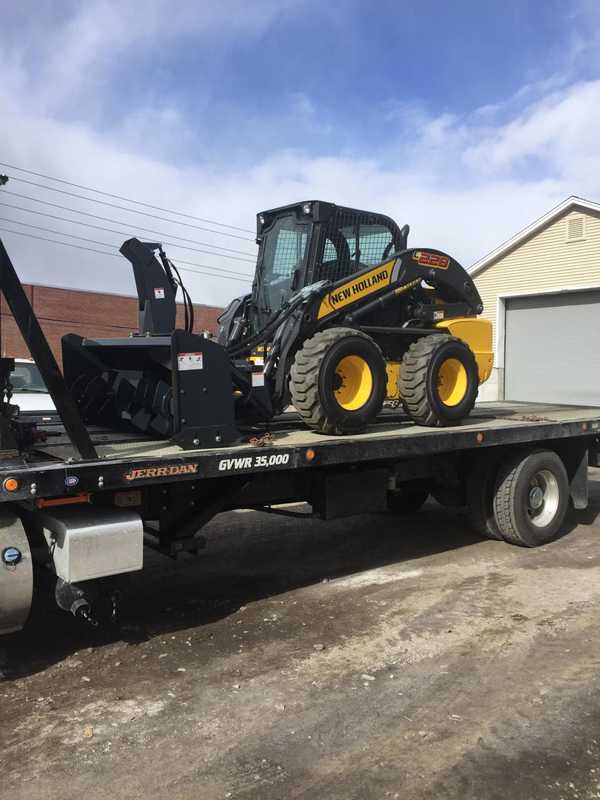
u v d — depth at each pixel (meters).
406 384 6.47
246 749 3.25
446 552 6.70
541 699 3.72
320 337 5.64
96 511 4.20
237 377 5.36
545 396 19.94
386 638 4.55
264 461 4.73
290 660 4.22
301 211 6.46
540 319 19.97
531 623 4.80
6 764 3.13
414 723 3.48
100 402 6.22
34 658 4.24
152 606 5.16
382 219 6.96
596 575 5.92
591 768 3.09
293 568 6.14
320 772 3.07
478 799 2.88
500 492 6.81
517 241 19.94
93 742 3.31
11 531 3.87
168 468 4.25
